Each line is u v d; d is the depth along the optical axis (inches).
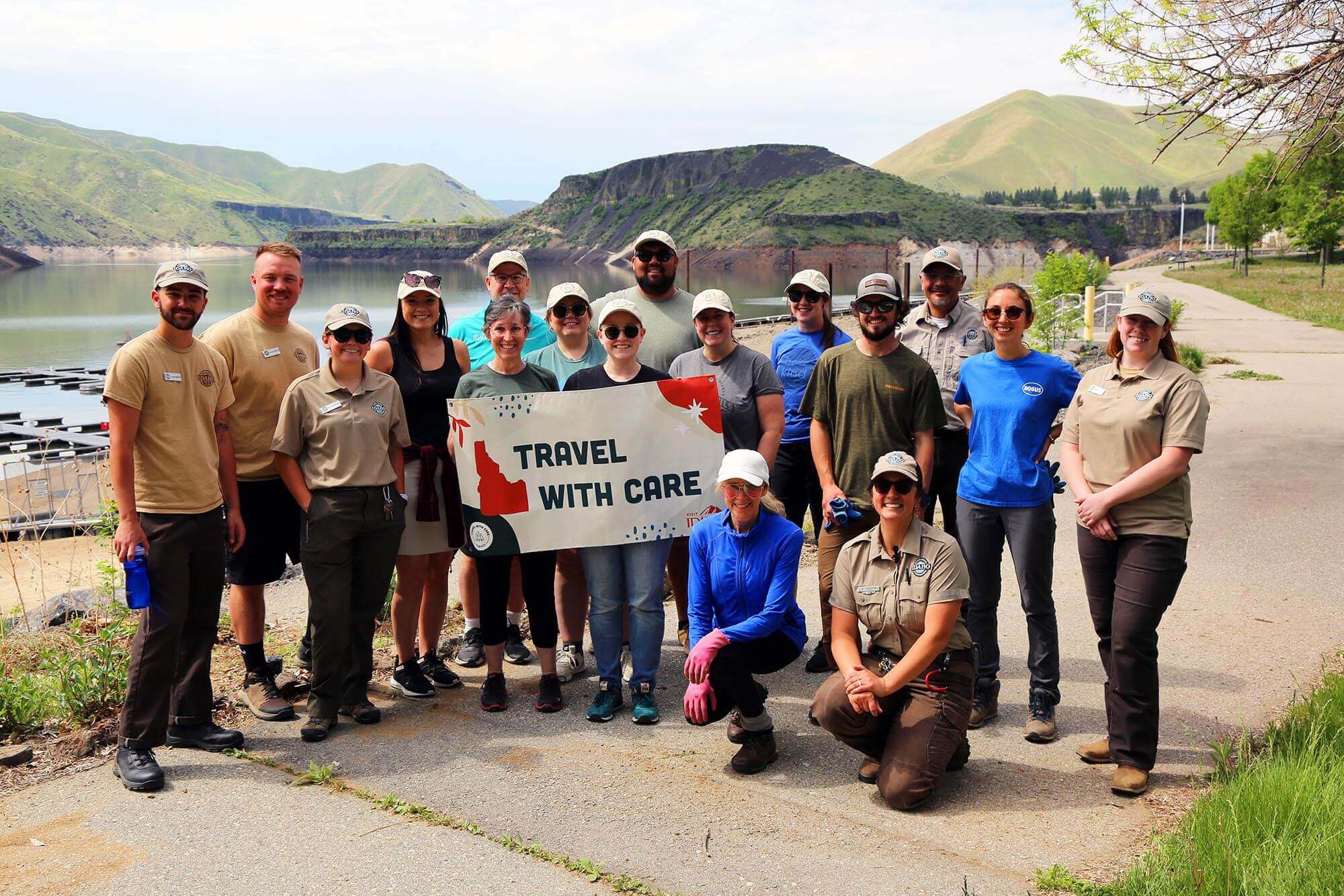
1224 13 283.3
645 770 183.6
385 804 167.3
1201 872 132.5
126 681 200.1
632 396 212.4
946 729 169.0
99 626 250.5
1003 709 212.4
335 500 194.5
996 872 146.5
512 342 215.2
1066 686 223.5
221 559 188.4
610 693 210.8
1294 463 443.5
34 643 240.1
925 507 236.7
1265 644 240.4
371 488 197.9
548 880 143.9
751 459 191.2
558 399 211.2
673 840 156.3
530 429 210.4
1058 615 271.0
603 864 148.6
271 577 214.5
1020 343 201.2
